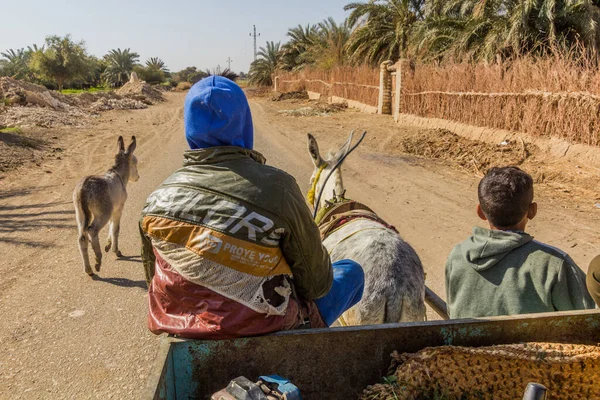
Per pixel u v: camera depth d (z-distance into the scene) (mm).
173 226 2084
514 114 14320
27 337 5109
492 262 2660
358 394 2264
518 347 2141
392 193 10367
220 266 2035
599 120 11305
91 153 16281
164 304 2189
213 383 2158
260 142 18078
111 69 98000
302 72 47719
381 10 31484
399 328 2244
